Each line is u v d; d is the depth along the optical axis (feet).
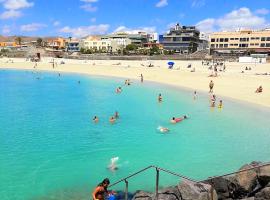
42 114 133.69
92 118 126.52
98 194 46.14
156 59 461.37
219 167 75.41
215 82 223.92
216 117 126.11
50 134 103.76
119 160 80.18
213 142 94.27
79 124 116.88
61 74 325.42
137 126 113.70
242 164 77.25
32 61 459.32
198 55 506.07
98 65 393.29
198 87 207.51
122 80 266.98
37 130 108.37
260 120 120.26
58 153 85.25
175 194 50.24
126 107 148.77
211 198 43.19
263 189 47.42
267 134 102.17
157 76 277.03
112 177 70.03
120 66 374.22
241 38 568.82
